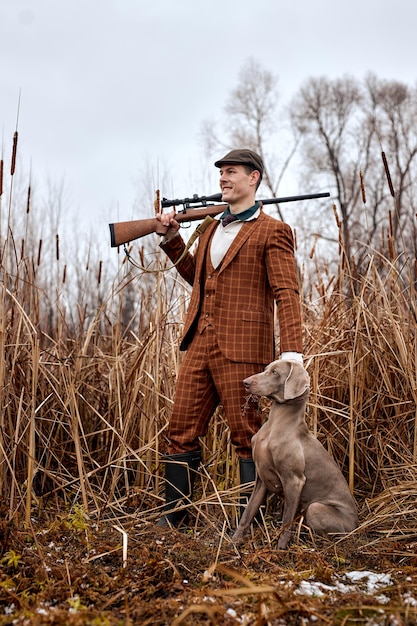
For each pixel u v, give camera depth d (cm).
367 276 470
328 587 294
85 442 454
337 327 484
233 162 399
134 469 466
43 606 266
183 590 288
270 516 419
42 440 452
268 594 275
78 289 626
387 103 2038
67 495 441
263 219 403
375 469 450
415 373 448
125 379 478
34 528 375
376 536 380
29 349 439
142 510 432
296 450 363
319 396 446
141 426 460
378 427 457
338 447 463
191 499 419
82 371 496
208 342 399
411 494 400
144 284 545
